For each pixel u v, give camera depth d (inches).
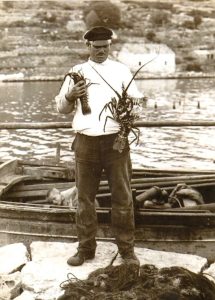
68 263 193.2
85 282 175.0
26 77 3912.4
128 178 186.7
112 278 176.6
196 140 1011.3
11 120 1507.1
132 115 176.1
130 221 189.3
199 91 2751.0
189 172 301.0
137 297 161.9
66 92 179.9
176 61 4847.4
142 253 207.2
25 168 302.4
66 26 5285.4
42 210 225.3
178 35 5644.7
